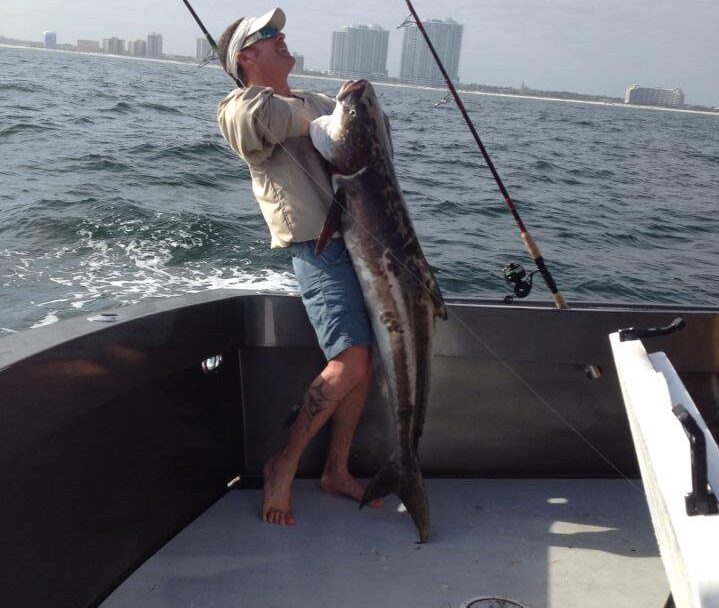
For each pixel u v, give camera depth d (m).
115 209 11.24
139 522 2.39
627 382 1.75
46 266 8.77
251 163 2.59
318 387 2.63
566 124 52.94
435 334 2.79
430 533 2.62
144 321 2.33
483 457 2.99
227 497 2.83
